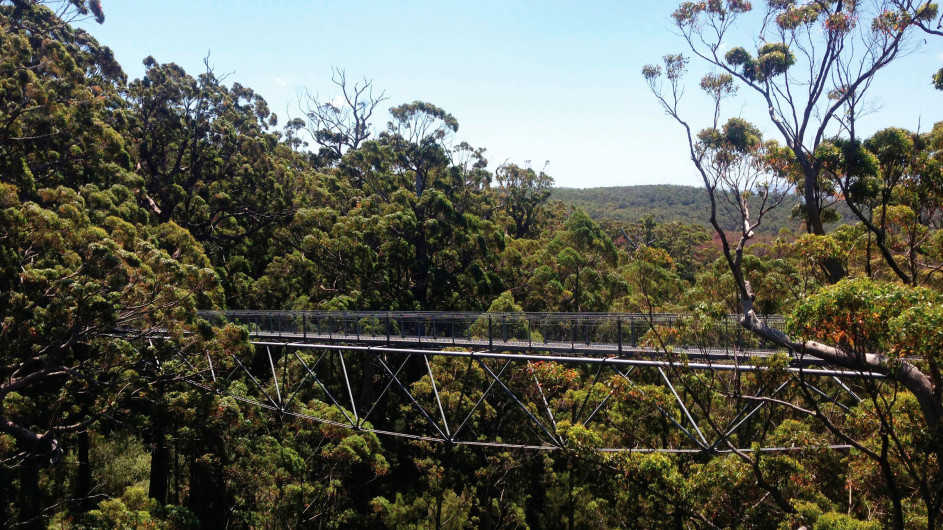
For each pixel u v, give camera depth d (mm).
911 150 15938
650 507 17406
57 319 19766
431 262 41688
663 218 153500
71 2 39750
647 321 19062
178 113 47062
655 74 15734
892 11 14977
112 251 20844
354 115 68062
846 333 10797
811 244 16031
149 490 28031
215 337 24156
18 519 23547
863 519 15258
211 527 27703
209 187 48562
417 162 48312
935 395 10914
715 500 15094
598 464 17375
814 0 16484
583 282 38906
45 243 20219
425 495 27000
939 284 20031
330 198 49938
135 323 22703
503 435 30016
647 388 16453
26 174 24594
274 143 56875
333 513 25953
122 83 46156
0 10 34469
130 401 26078
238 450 25703
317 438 27812
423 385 28562
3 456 21906
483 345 21688
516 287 41438
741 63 17156
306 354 30969
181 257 34969
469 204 49094
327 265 41938
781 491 14672
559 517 26984
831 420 18688
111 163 35438
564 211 76625
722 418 22266
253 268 47281
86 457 28047
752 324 14148
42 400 24391
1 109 25078
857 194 16375
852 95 15602
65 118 27094
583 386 27969
